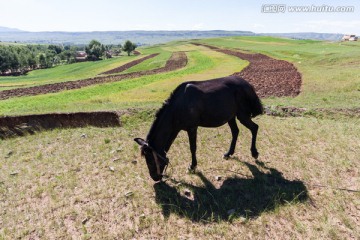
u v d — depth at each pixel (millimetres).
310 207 6426
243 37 159500
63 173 8508
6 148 11102
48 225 6293
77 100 24266
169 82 31203
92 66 85562
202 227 6031
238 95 7910
